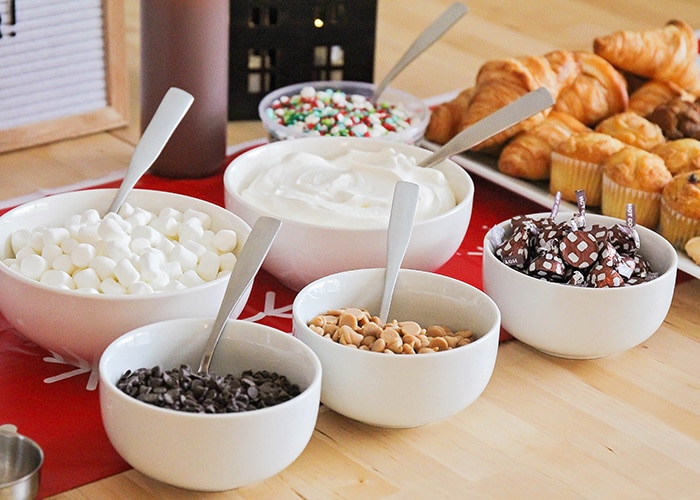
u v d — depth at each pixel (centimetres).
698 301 132
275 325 124
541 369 121
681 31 158
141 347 108
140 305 111
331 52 162
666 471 111
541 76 148
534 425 115
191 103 132
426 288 118
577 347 120
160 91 143
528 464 111
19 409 112
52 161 148
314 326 113
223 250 119
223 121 145
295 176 130
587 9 205
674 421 116
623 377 121
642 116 154
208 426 101
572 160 139
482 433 113
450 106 152
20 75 148
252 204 126
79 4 149
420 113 152
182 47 140
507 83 147
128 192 124
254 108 161
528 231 122
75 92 152
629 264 121
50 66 149
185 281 115
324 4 160
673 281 121
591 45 190
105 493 105
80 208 123
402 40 186
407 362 108
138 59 174
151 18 140
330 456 110
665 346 125
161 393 104
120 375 107
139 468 104
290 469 108
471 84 173
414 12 197
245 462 103
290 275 126
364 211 125
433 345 112
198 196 142
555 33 194
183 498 105
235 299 112
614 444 113
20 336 120
